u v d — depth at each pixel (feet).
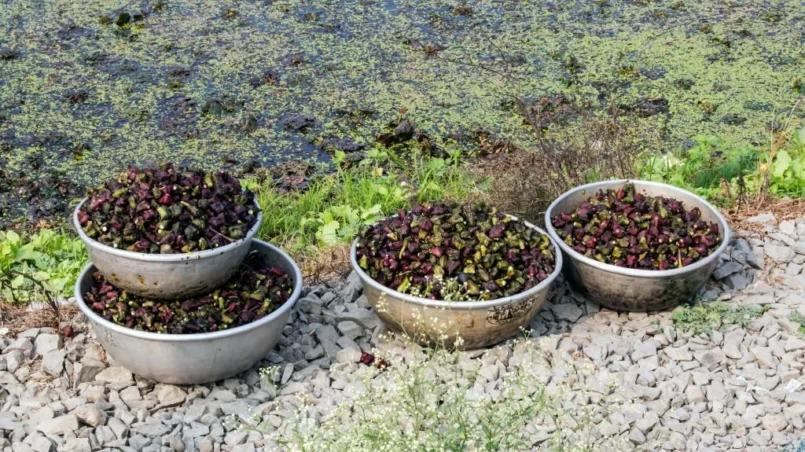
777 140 16.83
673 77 19.17
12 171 16.31
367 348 12.00
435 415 9.69
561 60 19.72
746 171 15.47
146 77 18.94
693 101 18.40
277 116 17.81
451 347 11.62
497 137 17.22
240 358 11.11
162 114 17.84
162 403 11.14
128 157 16.69
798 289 12.78
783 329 12.16
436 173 15.85
